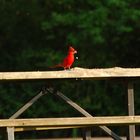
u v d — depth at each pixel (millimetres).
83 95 18469
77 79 8000
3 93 18266
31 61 19000
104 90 18531
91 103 18484
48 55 18797
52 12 18594
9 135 7598
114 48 18844
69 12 18625
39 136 17859
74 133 17766
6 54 19234
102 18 18219
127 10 18203
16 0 19594
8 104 18266
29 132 17828
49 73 7578
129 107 8148
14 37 19406
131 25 18469
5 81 8078
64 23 18422
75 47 18641
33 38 19359
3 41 19391
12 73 7535
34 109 18016
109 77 7824
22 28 19531
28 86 18344
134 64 19047
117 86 18500
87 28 18281
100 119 7691
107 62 18797
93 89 18500
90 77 7707
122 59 18953
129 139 8219
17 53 19219
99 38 18125
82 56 18625
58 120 7629
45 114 18109
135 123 7770
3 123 7578
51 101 18156
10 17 19562
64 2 18688
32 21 19391
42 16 19312
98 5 18422
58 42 19016
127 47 18891
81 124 7672
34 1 19484
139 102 18172
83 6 18656
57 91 8172
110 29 18422
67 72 7609
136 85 18250
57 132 18016
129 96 8148
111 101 18531
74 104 8125
